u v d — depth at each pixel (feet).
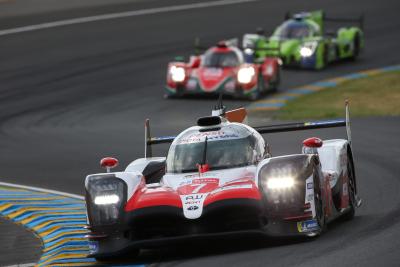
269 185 103.09
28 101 301.02
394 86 308.60
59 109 286.87
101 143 225.97
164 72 343.67
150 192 106.93
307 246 101.81
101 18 441.68
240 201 102.53
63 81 330.13
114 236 104.99
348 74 338.34
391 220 117.60
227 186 105.70
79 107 288.92
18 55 370.53
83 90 315.78
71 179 182.19
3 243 128.26
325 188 111.75
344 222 120.37
